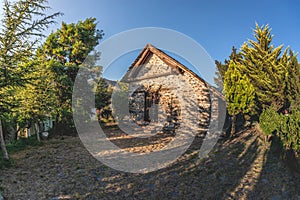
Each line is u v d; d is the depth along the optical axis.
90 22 12.75
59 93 11.12
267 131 6.87
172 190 4.27
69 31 12.22
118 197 3.99
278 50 10.37
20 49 6.01
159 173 5.18
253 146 6.83
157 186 4.46
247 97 8.09
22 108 7.91
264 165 5.20
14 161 5.95
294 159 4.70
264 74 9.64
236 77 8.29
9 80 5.95
